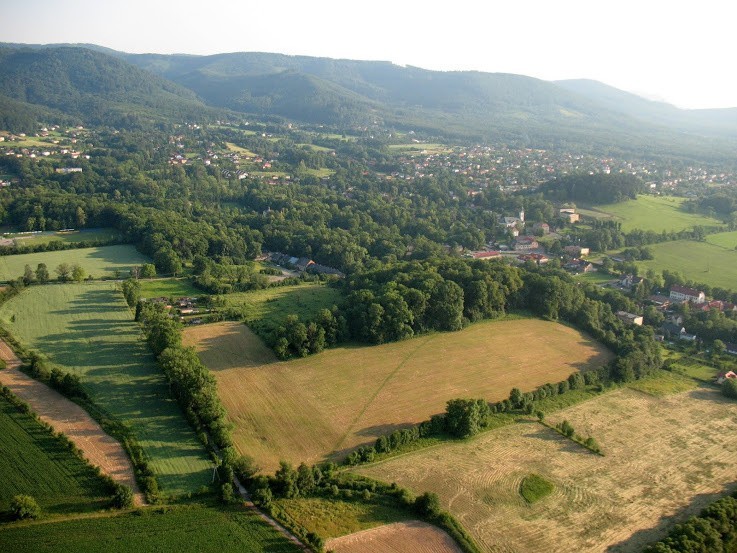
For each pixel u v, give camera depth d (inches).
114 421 4805.6
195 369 5206.7
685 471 4798.2
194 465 4387.3
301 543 3718.0
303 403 5339.6
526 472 4650.6
